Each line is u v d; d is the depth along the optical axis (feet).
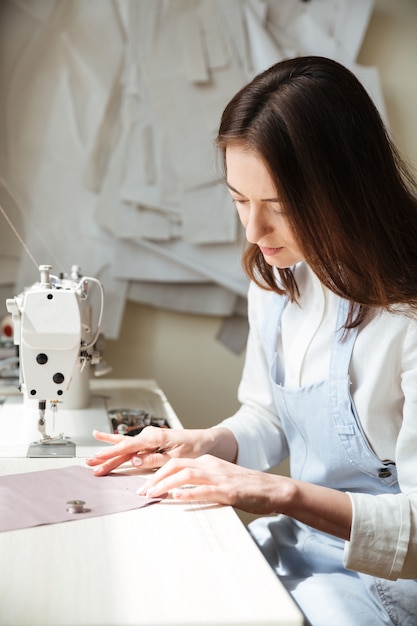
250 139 3.78
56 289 4.66
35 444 4.76
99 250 9.55
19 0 9.20
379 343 4.23
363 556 3.67
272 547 4.91
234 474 3.77
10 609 2.54
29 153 9.34
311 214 3.79
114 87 9.39
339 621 3.98
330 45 9.73
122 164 9.43
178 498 3.63
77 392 6.18
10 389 6.95
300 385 4.66
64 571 2.87
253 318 5.29
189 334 10.19
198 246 9.60
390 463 4.39
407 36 10.28
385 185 3.94
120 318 9.65
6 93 9.25
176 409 10.23
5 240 9.28
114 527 3.38
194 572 2.88
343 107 3.82
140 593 2.68
